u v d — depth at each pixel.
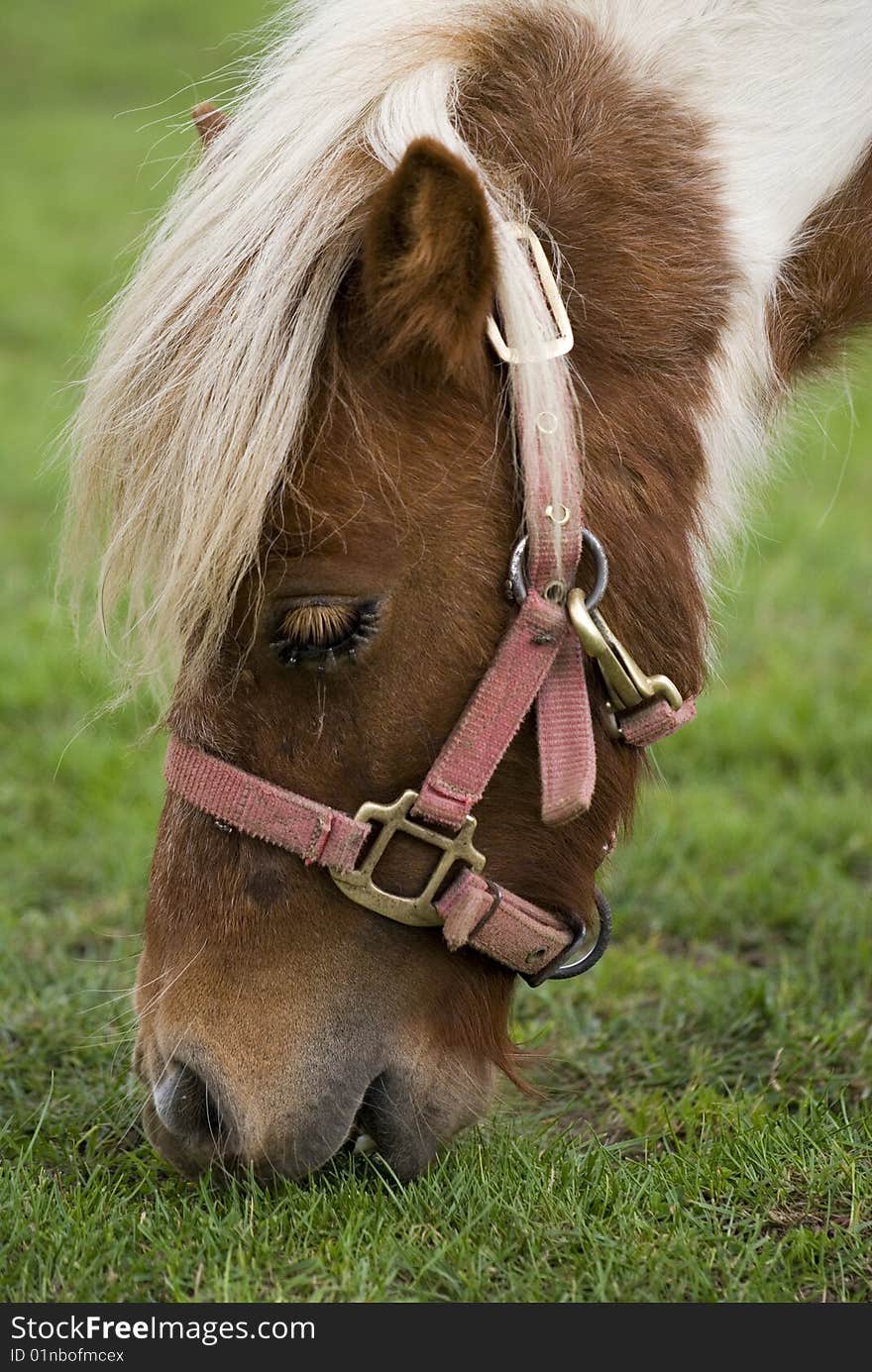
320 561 2.06
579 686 2.17
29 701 5.28
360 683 2.10
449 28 2.30
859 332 2.73
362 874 2.15
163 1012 2.22
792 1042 3.09
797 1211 2.40
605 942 2.44
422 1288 2.18
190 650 2.14
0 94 19.16
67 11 23.27
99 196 14.62
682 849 4.18
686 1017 3.28
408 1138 2.27
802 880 4.00
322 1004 2.19
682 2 2.43
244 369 2.01
